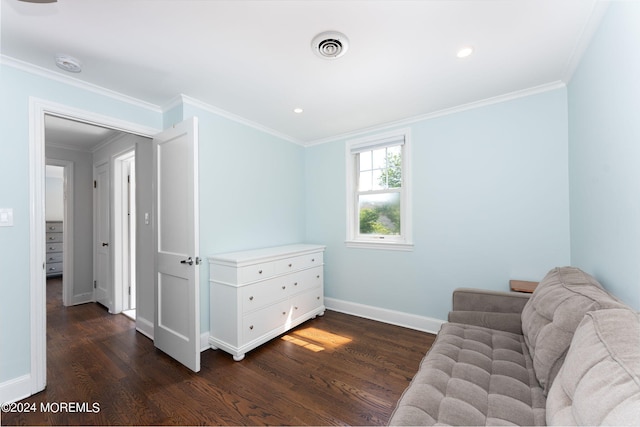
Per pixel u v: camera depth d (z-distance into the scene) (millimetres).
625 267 1184
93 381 1901
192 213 2016
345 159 3332
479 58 1781
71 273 3658
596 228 1527
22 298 1748
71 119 2021
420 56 1755
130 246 3482
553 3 1317
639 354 714
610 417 609
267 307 2443
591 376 743
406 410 979
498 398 1065
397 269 2930
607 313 913
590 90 1574
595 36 1457
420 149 2785
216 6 1322
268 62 1812
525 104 2260
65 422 1520
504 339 1551
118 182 3396
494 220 2402
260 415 1565
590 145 1604
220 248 2559
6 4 1280
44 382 1812
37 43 1591
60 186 6016
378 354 2266
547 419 869
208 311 2418
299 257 2846
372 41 1604
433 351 1455
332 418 1539
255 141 2963
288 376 1950
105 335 2699
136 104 2348
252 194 2914
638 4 1026
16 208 1736
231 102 2430
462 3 1318
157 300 2367
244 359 2193
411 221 2838
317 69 1902
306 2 1303
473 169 2498
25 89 1782
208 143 2484
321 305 3182
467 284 2529
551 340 1111
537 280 2219
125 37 1550
